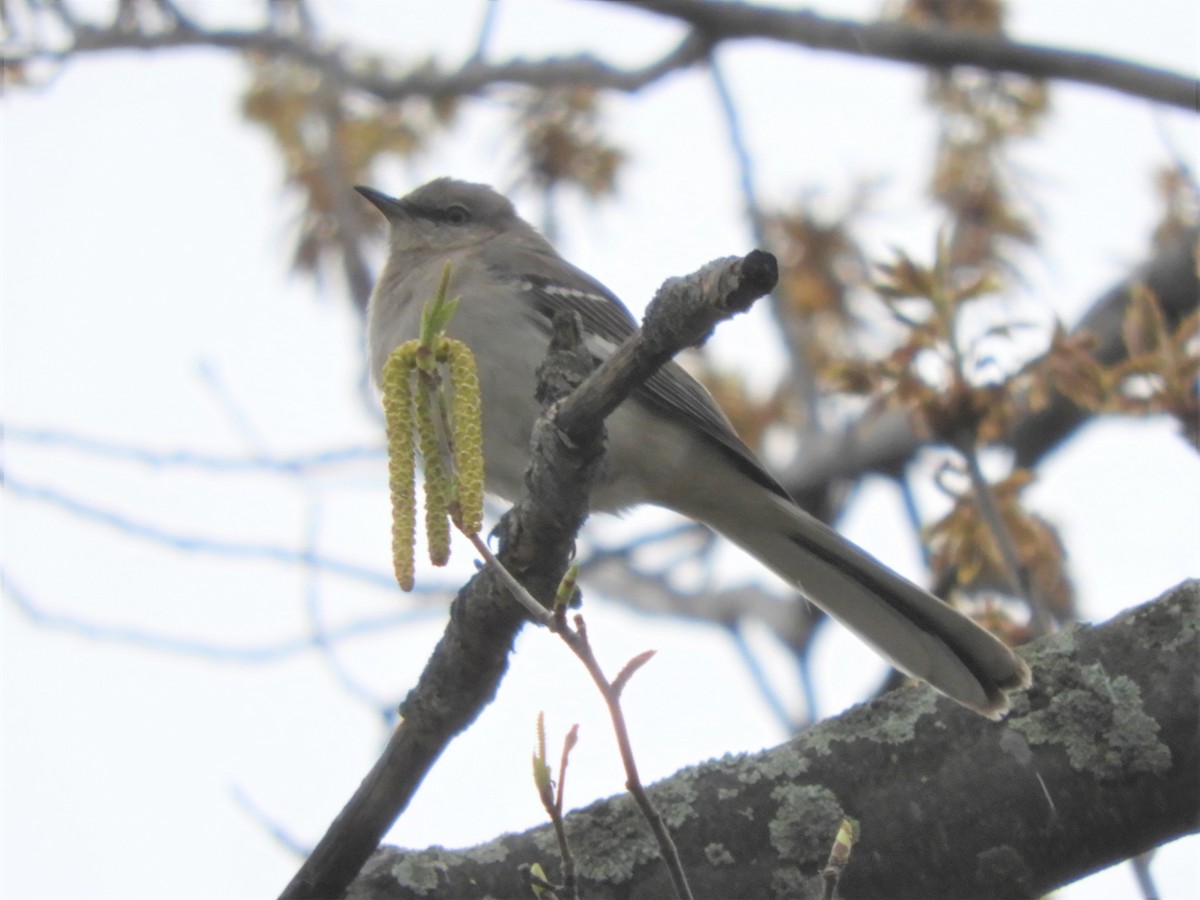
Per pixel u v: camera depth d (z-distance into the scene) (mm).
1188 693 6711
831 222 15039
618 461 10945
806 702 12977
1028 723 6836
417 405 5426
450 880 7051
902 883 6738
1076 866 6746
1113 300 14961
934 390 9453
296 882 7117
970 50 13031
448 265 5426
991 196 14008
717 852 6871
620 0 13789
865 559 9961
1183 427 9148
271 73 15312
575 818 7109
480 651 7023
